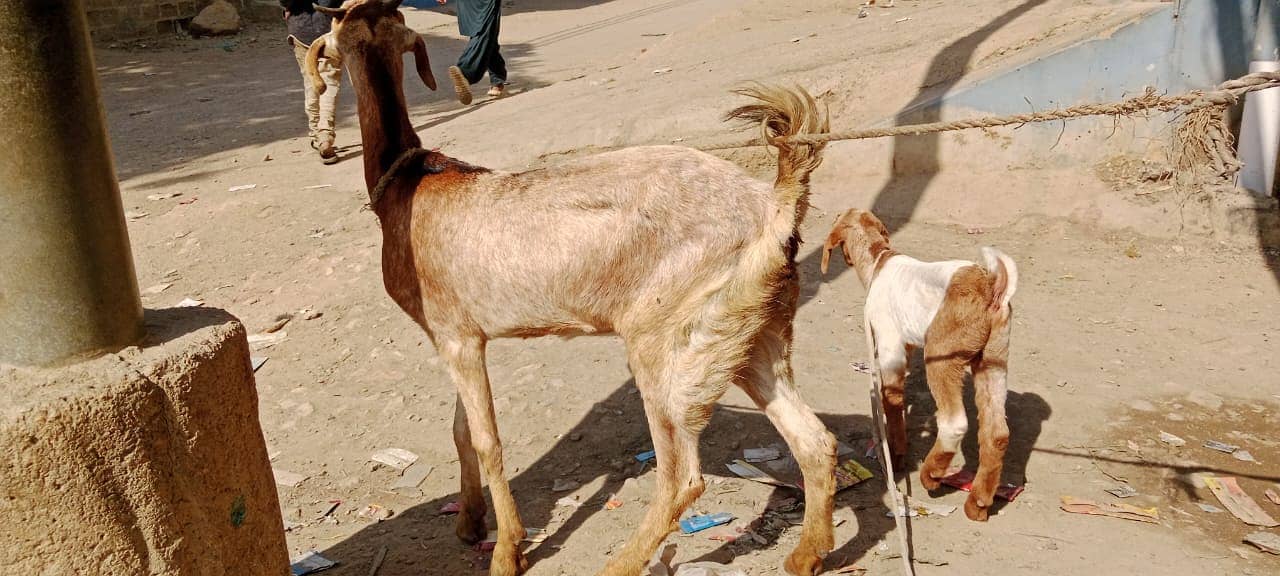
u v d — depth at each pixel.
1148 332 6.26
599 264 3.87
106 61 17.00
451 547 4.59
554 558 4.38
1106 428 5.19
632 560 3.98
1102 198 7.89
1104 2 9.37
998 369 4.37
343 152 10.78
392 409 5.91
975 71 8.63
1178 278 7.02
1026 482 4.75
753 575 4.11
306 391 6.20
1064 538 4.25
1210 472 4.76
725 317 3.79
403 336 6.72
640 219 3.82
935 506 4.58
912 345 4.96
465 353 4.21
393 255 4.27
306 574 4.38
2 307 2.75
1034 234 7.79
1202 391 5.53
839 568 4.14
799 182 3.76
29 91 2.62
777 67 10.24
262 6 20.39
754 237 3.79
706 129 8.90
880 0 13.04
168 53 17.66
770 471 4.97
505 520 4.25
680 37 13.59
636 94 10.41
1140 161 8.04
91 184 2.78
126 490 2.78
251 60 17.11
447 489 5.10
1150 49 7.94
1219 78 7.87
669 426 3.93
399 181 4.27
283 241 8.36
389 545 4.62
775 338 4.00
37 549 2.71
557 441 5.43
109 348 2.88
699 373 3.84
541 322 4.06
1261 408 5.35
